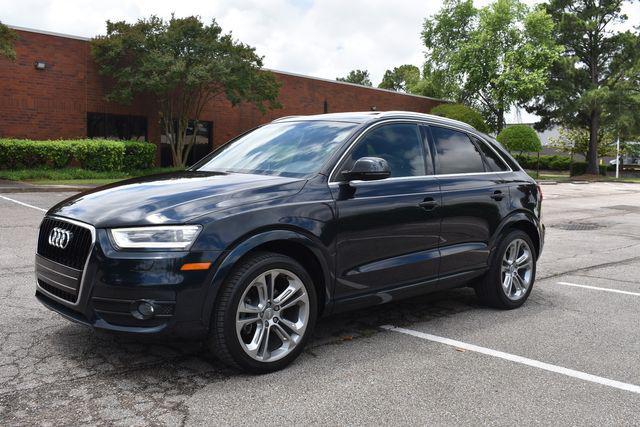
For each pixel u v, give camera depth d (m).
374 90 36.53
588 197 23.12
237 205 3.70
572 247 9.86
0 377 3.62
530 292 6.03
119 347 4.19
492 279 5.43
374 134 4.64
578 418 3.23
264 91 24.75
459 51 45.84
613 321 5.24
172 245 3.43
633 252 9.34
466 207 5.06
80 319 3.60
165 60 21.56
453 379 3.77
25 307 5.16
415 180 4.73
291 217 3.85
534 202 5.80
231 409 3.25
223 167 4.72
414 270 4.65
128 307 3.40
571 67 44.84
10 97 21.23
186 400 3.36
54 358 3.96
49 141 19.98
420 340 4.58
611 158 62.69
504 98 44.62
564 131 56.06
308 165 4.30
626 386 3.71
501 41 45.38
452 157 5.20
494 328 4.95
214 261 3.48
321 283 4.12
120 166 21.23
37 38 21.69
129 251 3.42
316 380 3.71
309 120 5.03
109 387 3.51
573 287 6.70
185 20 22.38
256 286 3.73
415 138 4.95
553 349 4.42
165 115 24.89
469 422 3.16
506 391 3.60
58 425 3.01
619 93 43.94
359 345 4.43
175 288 3.40
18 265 6.94
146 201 3.67
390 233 4.45
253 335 3.94
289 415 3.19
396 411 3.27
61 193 15.65
